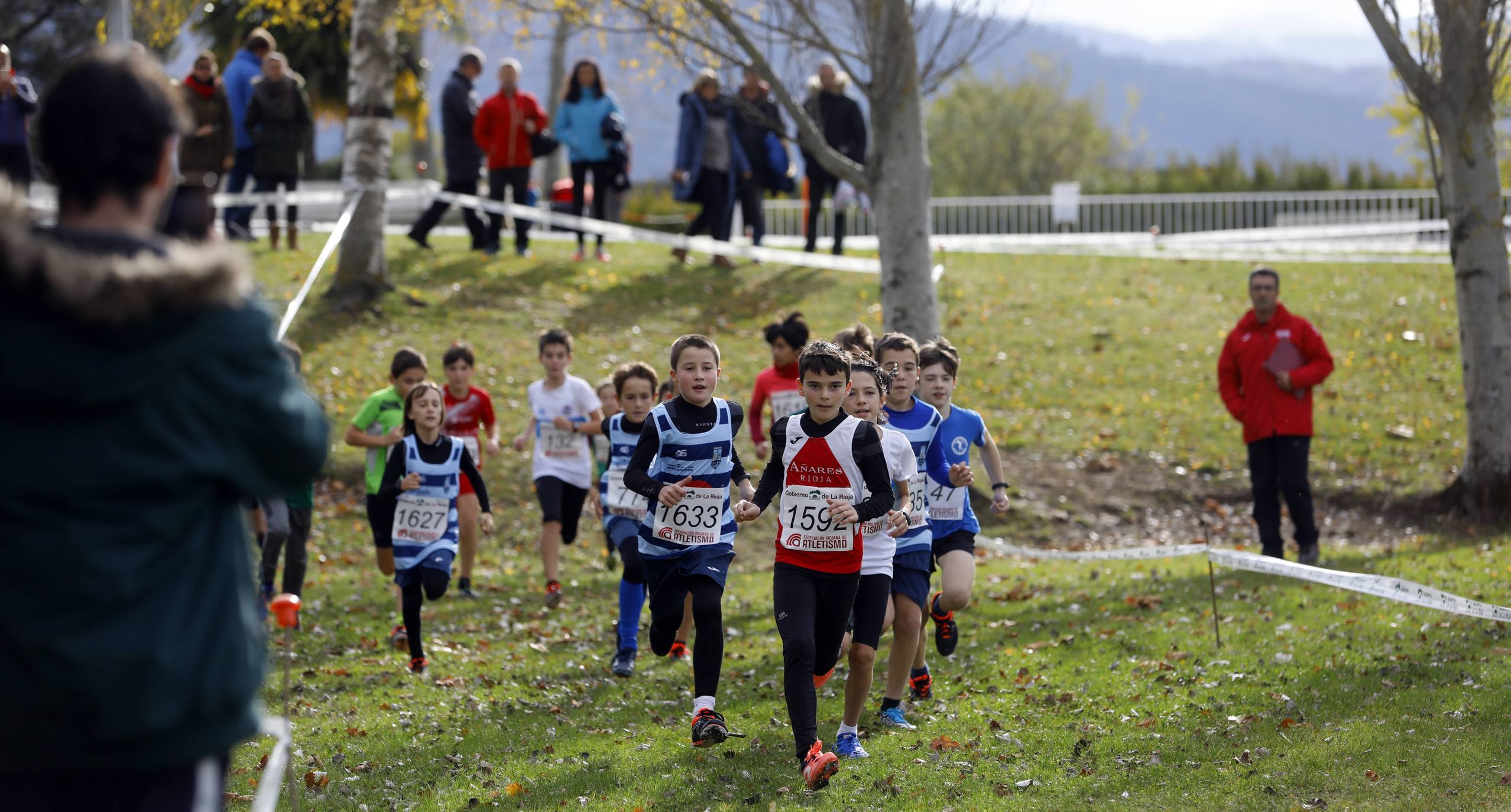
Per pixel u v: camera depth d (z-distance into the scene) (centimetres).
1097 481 2073
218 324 362
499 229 2903
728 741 941
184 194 1231
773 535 1889
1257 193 4859
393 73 2503
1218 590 1455
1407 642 1146
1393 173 5056
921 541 962
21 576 338
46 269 332
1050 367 2539
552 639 1330
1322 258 3412
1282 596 1394
